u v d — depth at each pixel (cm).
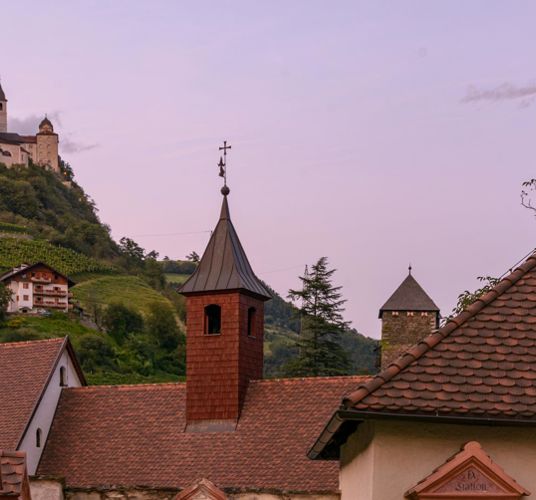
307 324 11044
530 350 2262
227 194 6800
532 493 2223
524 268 2388
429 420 2186
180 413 6328
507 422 2177
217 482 5809
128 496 5309
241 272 6450
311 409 6028
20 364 6725
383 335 10556
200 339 6356
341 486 3045
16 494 2483
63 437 6412
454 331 2295
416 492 2191
